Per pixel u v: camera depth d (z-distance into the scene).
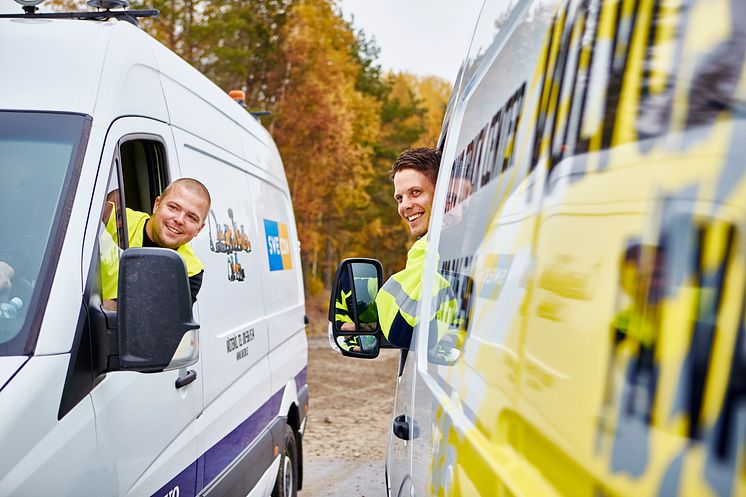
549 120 1.28
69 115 2.62
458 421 1.64
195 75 4.06
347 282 2.98
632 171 0.92
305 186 32.28
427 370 2.23
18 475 2.01
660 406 0.79
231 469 3.83
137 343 2.20
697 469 0.72
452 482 1.62
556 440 1.03
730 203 0.72
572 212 1.10
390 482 2.89
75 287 2.33
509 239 1.46
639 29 0.97
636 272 0.88
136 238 3.07
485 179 1.78
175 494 3.10
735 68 0.74
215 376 3.63
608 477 0.86
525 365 1.22
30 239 2.38
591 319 0.97
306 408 5.86
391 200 45.38
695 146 0.79
